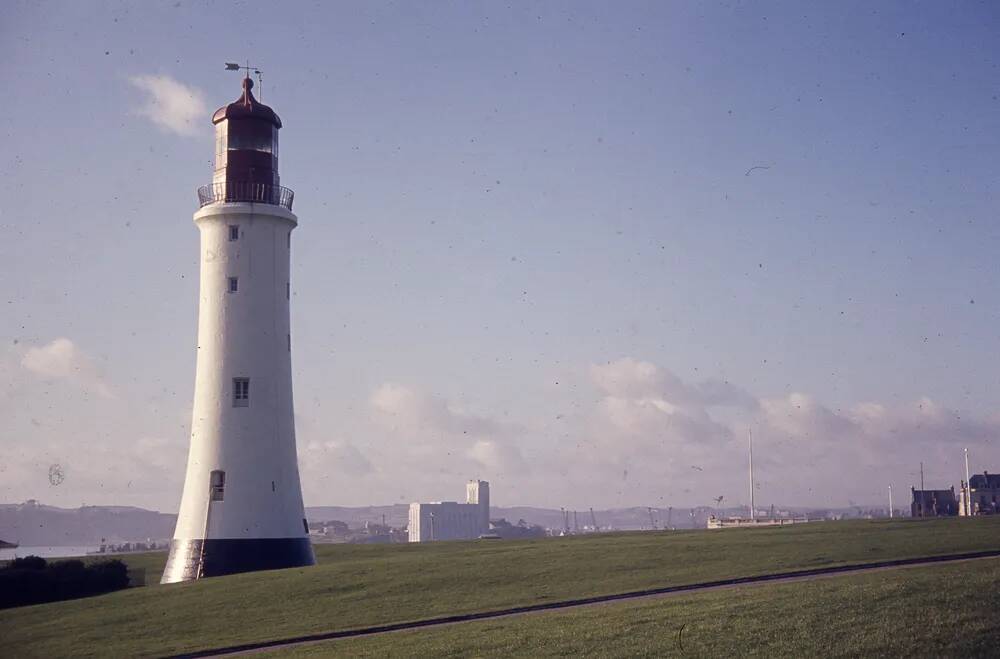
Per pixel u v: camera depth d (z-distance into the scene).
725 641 31.44
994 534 52.81
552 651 32.09
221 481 59.75
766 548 51.09
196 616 44.91
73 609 49.09
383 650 34.50
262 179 62.69
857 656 29.33
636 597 41.03
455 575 49.16
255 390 60.84
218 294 61.62
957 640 30.17
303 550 60.97
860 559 45.88
